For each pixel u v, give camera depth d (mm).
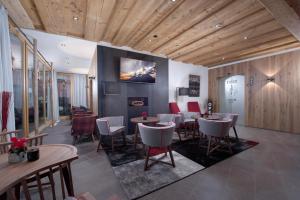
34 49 3973
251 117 5973
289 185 2029
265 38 3998
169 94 6152
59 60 5922
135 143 3508
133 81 4754
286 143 3826
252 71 5910
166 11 2789
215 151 3264
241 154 3105
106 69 4426
